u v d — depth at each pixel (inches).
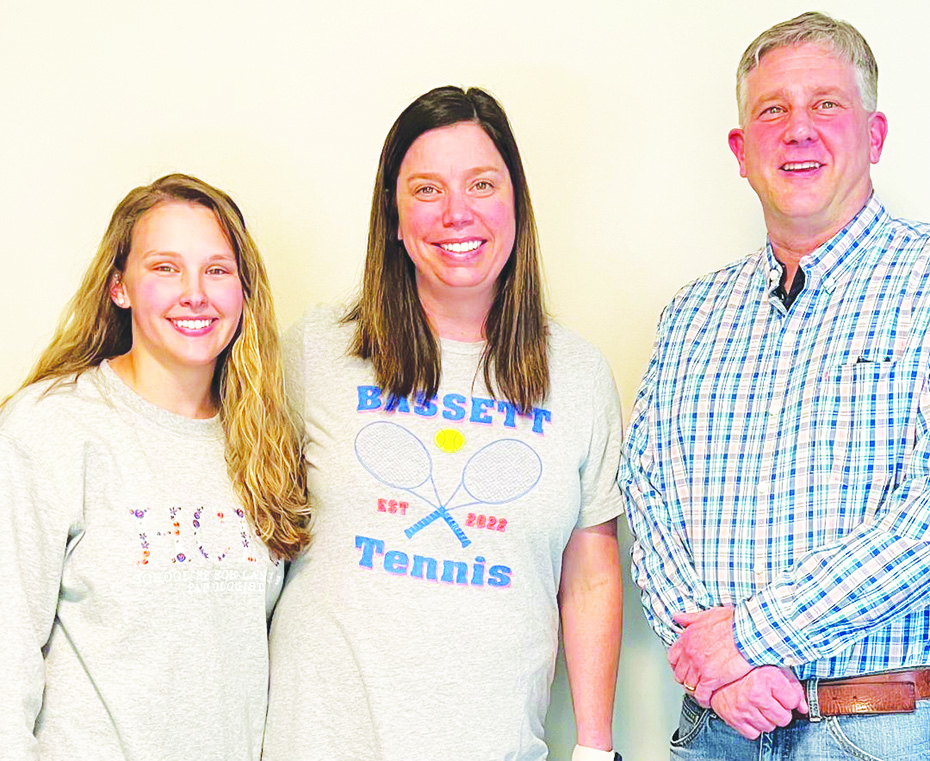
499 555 67.8
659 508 73.6
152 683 61.5
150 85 90.2
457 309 71.7
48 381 65.2
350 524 67.7
